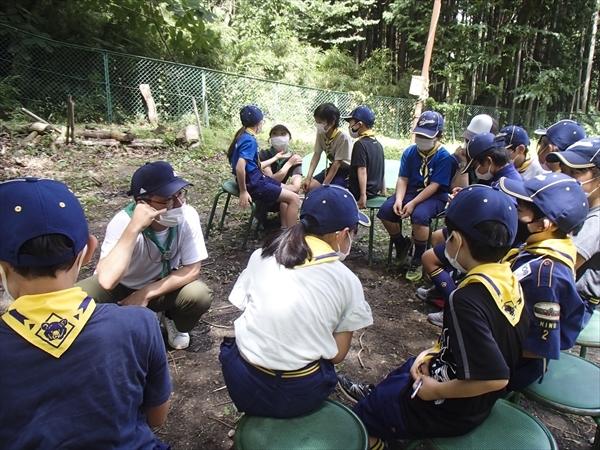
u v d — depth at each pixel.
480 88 16.27
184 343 2.68
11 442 0.98
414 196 3.80
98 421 1.04
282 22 15.84
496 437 1.52
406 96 15.70
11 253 0.97
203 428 2.11
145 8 10.82
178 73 10.60
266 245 1.78
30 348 0.99
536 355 1.63
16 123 7.30
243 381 1.59
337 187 1.79
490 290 1.41
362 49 18.83
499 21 16.11
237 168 3.91
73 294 1.05
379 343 2.89
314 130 12.47
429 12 14.99
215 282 3.56
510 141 3.36
